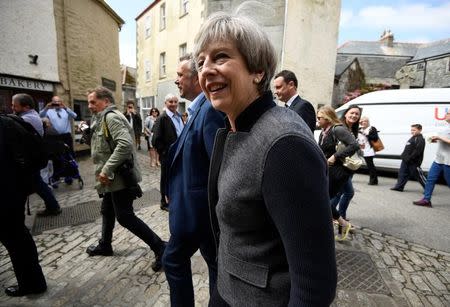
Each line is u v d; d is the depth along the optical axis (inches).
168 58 612.4
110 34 469.4
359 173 327.6
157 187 226.5
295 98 106.3
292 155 28.5
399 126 295.6
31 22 299.3
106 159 101.8
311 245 28.3
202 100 66.3
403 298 91.0
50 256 116.3
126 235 135.0
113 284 97.3
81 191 217.5
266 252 34.3
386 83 963.3
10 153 79.7
